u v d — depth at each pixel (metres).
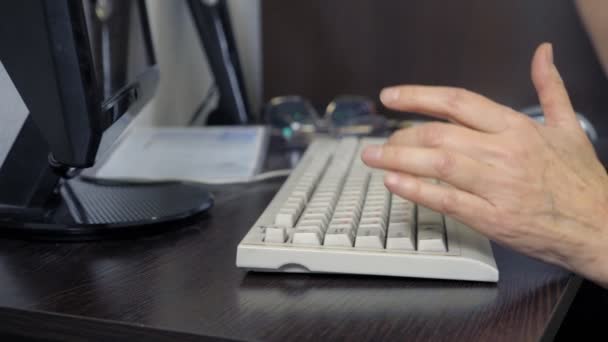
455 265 0.60
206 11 1.45
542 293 0.58
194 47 1.55
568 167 0.60
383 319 0.53
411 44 1.67
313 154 1.03
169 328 0.51
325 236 0.62
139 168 1.05
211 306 0.55
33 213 0.76
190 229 0.78
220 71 1.48
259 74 1.67
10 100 0.72
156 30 1.37
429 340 0.49
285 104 1.39
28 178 0.75
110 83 0.75
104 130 0.69
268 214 0.70
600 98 1.55
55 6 0.61
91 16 0.73
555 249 0.60
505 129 0.58
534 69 0.68
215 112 1.52
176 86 1.47
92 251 0.70
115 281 0.61
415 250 0.61
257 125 1.50
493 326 0.52
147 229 0.75
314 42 1.73
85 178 0.95
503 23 1.60
